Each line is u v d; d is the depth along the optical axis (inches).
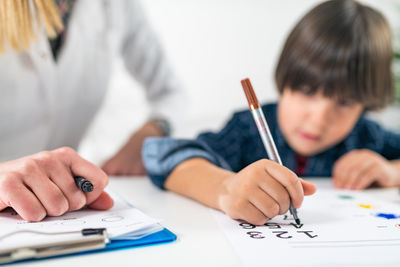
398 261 11.3
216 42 65.1
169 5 64.0
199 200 19.9
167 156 24.5
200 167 22.5
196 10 64.4
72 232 12.4
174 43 64.6
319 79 30.9
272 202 15.2
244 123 37.4
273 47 65.3
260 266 10.8
